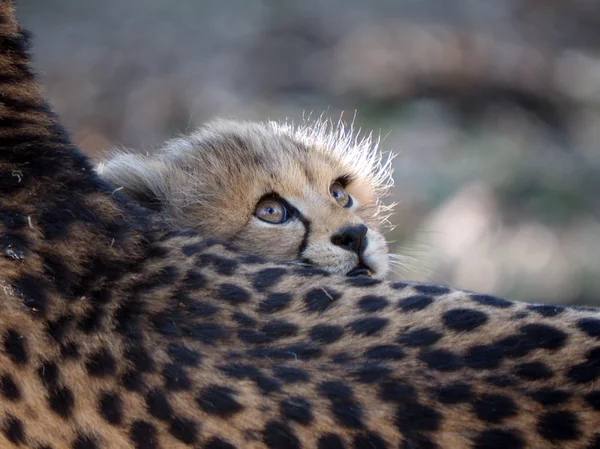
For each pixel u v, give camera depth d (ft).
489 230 47.29
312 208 24.61
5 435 15.37
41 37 63.72
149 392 14.79
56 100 57.67
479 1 68.59
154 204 24.93
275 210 24.79
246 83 58.59
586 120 59.26
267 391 14.61
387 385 14.48
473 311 15.30
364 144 29.81
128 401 14.82
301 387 14.60
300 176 25.16
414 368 14.62
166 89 57.41
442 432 14.12
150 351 15.02
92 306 15.39
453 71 59.93
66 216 16.11
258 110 55.36
